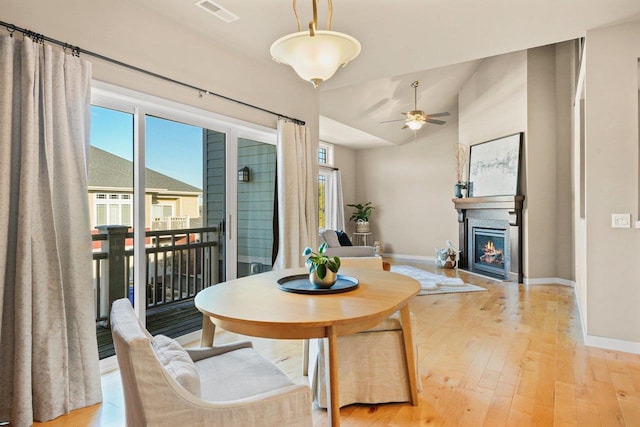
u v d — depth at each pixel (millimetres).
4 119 1881
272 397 1215
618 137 2951
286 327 1422
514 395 2205
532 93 5402
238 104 3500
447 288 5168
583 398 2168
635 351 2873
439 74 6148
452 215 7945
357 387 2100
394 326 2129
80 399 2107
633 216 2898
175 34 2922
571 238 5320
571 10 2766
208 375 1507
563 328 3459
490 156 6094
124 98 2631
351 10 2777
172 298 3098
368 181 9109
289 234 3949
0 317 1824
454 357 2771
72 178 2135
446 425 1904
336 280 2076
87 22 2354
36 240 1952
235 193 3643
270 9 2758
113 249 2641
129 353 1003
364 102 6277
